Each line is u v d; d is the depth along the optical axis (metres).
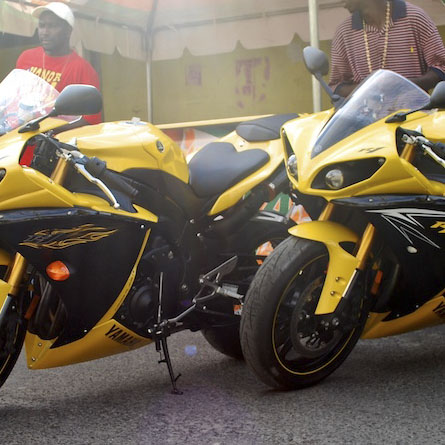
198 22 7.47
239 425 2.65
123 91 9.82
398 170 2.88
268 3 7.10
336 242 2.93
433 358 3.46
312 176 2.92
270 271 2.89
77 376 3.41
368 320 3.13
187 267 3.15
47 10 4.10
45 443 2.55
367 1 3.75
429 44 3.71
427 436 2.46
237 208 3.39
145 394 3.09
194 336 4.21
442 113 3.20
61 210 2.58
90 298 2.75
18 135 2.64
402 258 2.99
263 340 2.88
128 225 2.77
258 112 9.25
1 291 2.59
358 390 3.01
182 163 3.15
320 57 3.26
